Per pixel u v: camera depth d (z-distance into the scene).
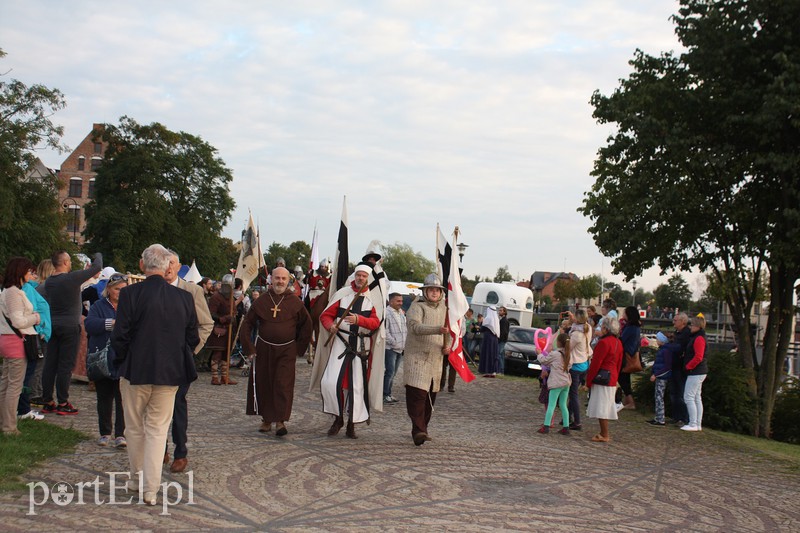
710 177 16.22
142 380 6.01
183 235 60.12
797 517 7.19
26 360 8.01
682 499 7.56
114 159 58.19
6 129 44.38
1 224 41.72
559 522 6.26
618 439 11.38
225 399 12.41
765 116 14.12
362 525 5.75
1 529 5.11
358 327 9.58
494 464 8.56
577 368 11.88
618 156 16.39
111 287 8.18
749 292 16.86
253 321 9.35
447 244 10.02
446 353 9.45
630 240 15.81
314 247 19.27
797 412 16.41
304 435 9.55
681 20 15.91
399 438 9.88
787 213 14.49
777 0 14.49
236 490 6.60
